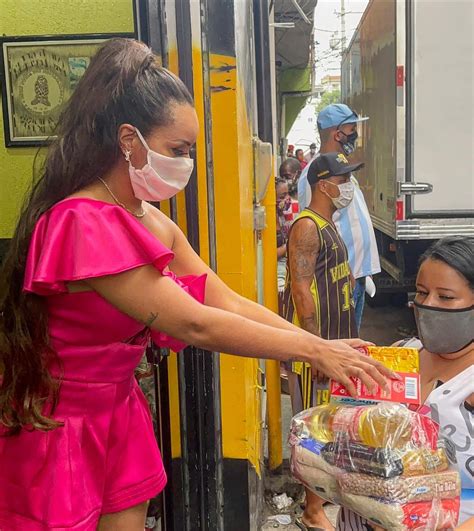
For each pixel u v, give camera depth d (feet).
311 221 9.21
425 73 16.15
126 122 4.72
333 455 4.44
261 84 12.45
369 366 4.85
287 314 9.83
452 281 4.84
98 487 5.16
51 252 4.55
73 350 4.93
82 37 8.66
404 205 16.71
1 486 5.16
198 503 7.56
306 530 9.28
